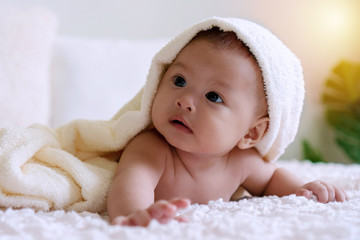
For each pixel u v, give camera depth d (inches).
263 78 39.2
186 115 37.4
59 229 26.2
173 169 39.9
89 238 23.8
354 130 106.2
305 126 108.3
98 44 80.2
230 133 38.7
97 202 35.8
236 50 38.5
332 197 40.1
